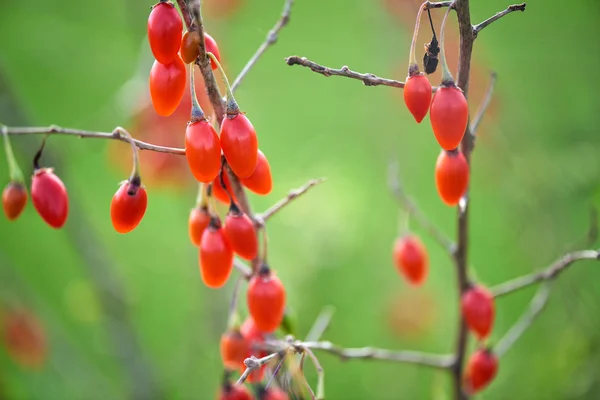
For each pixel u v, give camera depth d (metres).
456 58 0.74
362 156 1.00
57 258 1.01
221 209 0.67
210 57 0.44
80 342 0.91
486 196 0.93
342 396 0.73
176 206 1.01
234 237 0.45
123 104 0.65
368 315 0.78
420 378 0.76
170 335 0.88
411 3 0.78
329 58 1.13
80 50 1.19
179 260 0.97
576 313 0.69
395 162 0.56
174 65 0.44
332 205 0.80
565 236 0.73
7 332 0.74
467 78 0.45
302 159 1.04
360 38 1.10
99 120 0.87
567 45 0.93
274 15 1.17
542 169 0.76
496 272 0.86
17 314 0.75
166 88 0.44
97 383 0.79
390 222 0.90
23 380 0.80
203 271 0.46
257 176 0.45
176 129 0.62
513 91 0.90
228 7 0.76
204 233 0.45
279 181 0.94
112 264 0.76
